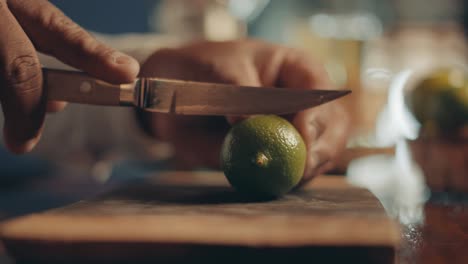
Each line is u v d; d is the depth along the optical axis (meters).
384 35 1.85
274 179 0.44
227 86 0.47
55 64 0.89
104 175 0.86
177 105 0.46
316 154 0.49
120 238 0.35
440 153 0.57
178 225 0.36
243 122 0.45
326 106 0.52
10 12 0.45
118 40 1.04
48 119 0.90
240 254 0.35
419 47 1.83
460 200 0.56
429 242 0.42
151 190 0.50
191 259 0.35
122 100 0.46
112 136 0.90
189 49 0.57
